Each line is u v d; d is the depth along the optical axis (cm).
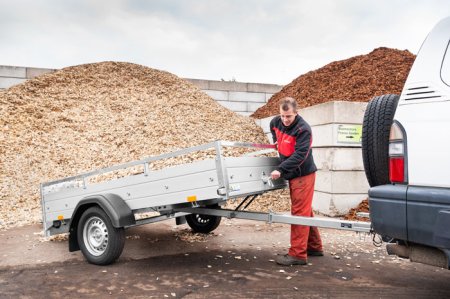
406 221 307
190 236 645
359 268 474
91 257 492
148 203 471
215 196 412
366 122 367
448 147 294
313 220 420
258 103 1619
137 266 486
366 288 405
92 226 500
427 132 305
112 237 475
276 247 578
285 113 461
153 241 613
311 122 873
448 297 381
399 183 318
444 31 321
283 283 420
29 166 988
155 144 1091
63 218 562
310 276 443
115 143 1100
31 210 842
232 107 1593
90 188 529
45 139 1090
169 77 1531
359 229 390
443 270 467
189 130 1159
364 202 808
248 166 451
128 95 1352
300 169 467
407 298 378
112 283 424
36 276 448
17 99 1252
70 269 475
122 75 1490
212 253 545
